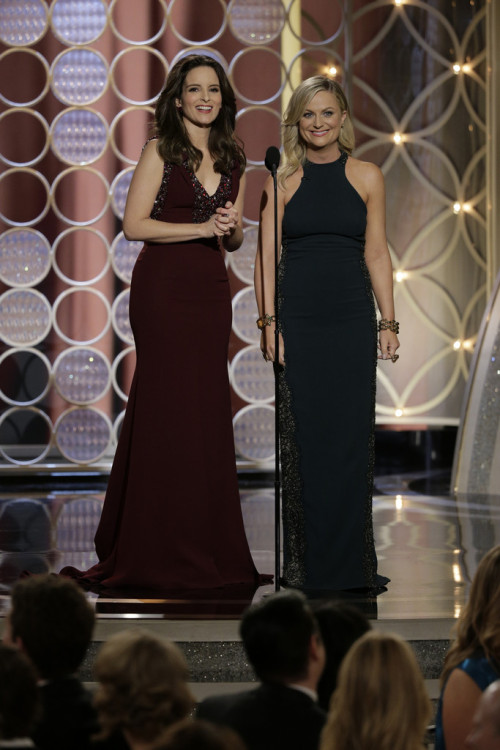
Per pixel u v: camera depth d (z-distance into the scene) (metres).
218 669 13.29
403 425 30.61
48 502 25.67
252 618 8.83
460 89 30.41
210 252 16.03
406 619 13.60
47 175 28.64
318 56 29.27
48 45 28.42
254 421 29.41
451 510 24.17
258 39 28.97
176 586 15.49
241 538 16.17
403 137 30.23
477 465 27.33
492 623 9.39
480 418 27.39
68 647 8.98
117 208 28.88
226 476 16.11
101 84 28.59
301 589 15.52
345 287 15.67
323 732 7.65
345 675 7.45
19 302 28.67
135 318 16.02
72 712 8.81
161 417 15.80
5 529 21.55
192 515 15.70
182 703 7.86
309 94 15.53
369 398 15.80
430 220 30.50
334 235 15.74
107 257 28.94
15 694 7.14
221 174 15.97
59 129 28.59
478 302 30.73
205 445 15.95
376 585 15.74
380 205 15.91
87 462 28.98
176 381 15.80
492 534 20.78
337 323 15.69
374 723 7.23
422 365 30.62
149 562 15.62
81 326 28.92
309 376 15.70
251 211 29.23
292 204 15.74
